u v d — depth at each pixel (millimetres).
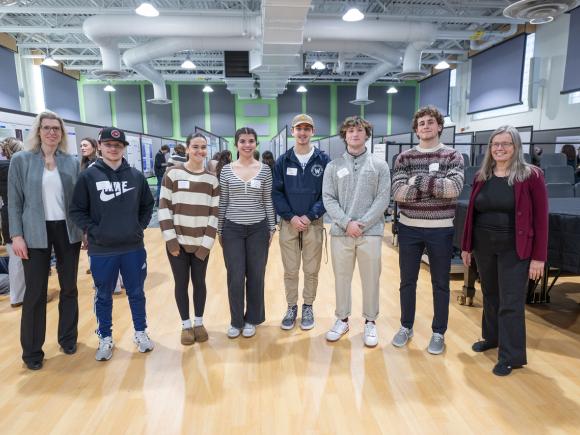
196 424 1580
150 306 2904
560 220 2170
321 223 2379
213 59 10062
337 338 2297
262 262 2312
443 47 10039
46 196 1957
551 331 2408
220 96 13492
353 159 2172
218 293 3191
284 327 2469
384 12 7199
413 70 7227
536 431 1519
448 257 2070
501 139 1818
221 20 6152
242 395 1775
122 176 1987
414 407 1677
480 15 7715
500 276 1906
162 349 2219
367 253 2166
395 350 2180
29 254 1943
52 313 2734
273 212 2367
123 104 13109
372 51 7441
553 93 7887
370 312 2244
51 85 10836
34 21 8078
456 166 1999
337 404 1702
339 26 6363
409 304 2199
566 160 5824
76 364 2055
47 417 1629
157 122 13305
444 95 11203
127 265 2064
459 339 2307
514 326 1889
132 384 1866
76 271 2139
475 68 9914
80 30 7168
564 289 3145
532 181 1787
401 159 2139
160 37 7043
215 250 4664
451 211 2043
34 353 1999
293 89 13609
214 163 4707
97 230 1942
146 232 6047
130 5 6930
